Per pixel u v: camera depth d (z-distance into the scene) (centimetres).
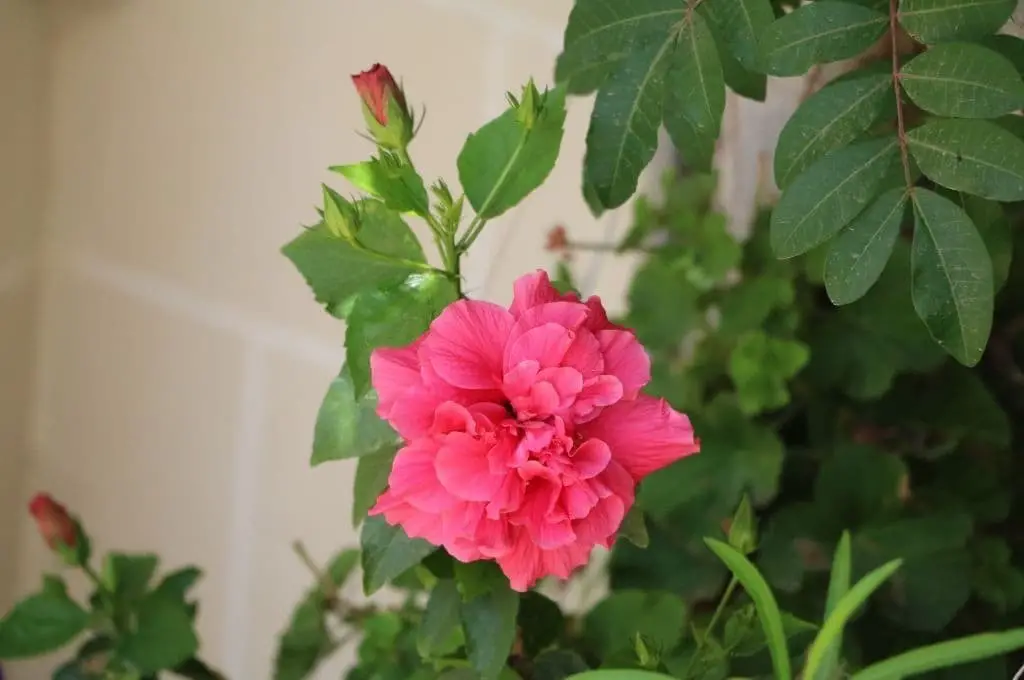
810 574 94
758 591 79
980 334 78
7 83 104
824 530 94
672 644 89
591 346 78
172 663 92
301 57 104
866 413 98
